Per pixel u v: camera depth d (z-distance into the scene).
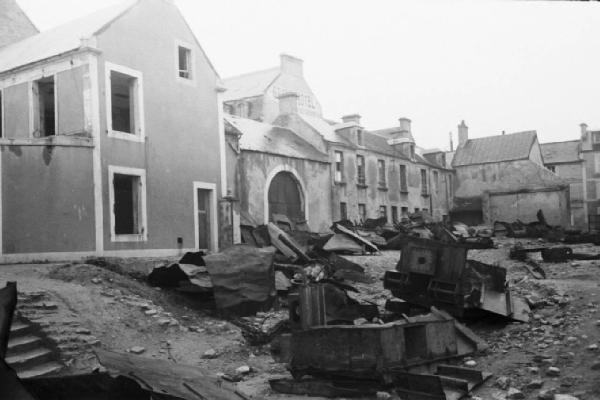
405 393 7.25
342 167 35.09
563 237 31.09
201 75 21.86
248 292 12.21
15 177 16.20
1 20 25.19
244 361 9.75
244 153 26.19
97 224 17.00
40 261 16.08
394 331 7.61
